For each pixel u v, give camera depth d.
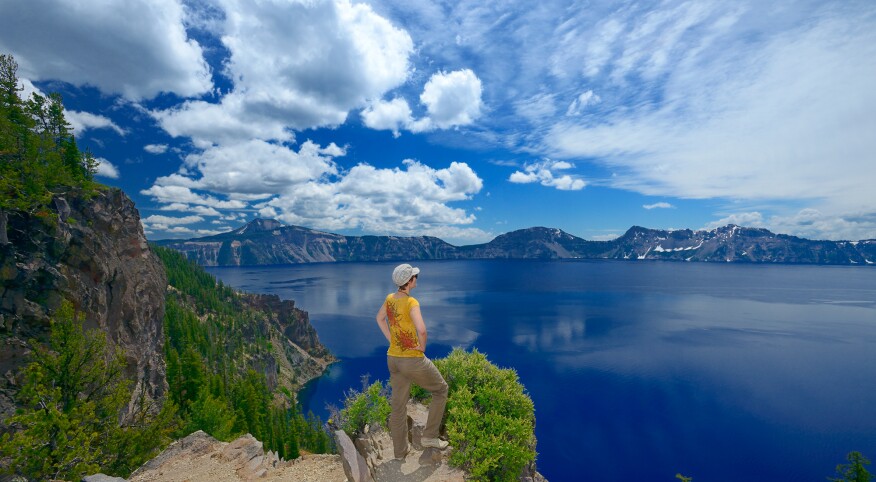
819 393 140.38
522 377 156.88
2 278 31.89
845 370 162.88
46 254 35.88
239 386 80.94
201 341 121.38
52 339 20.83
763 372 161.62
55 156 43.38
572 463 100.00
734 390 143.25
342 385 160.25
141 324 54.03
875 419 120.25
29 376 19.45
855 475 55.62
